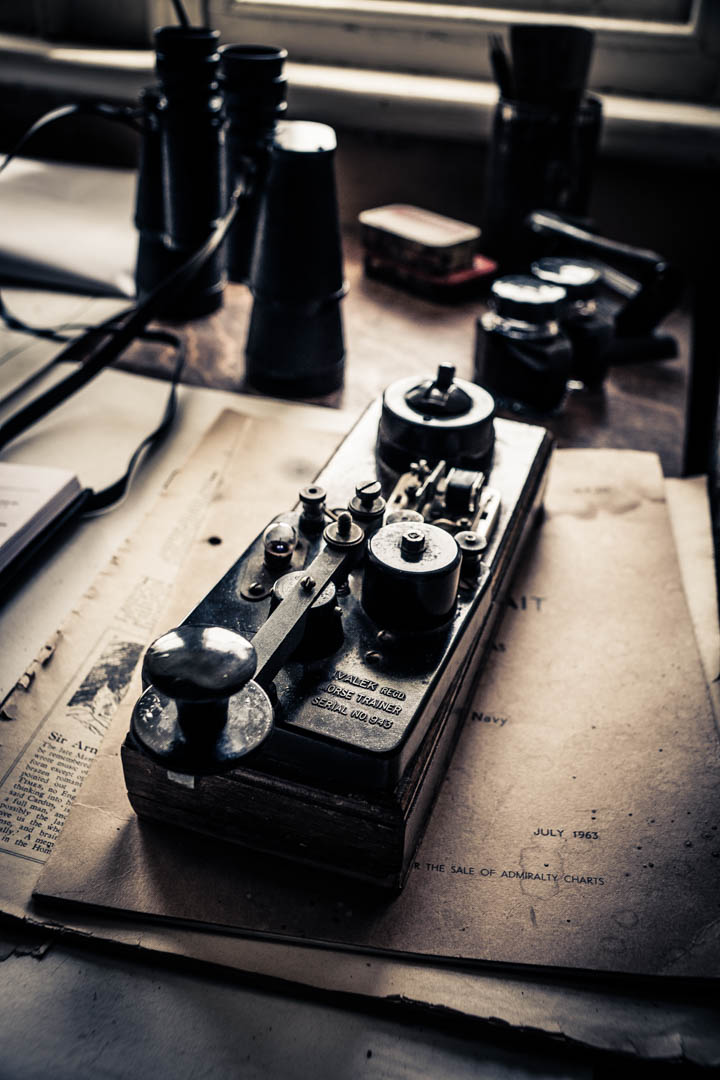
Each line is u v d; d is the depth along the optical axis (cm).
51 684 47
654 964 39
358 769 38
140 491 57
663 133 80
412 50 91
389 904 40
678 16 86
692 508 59
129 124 67
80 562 53
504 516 50
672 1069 38
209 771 34
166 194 67
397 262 80
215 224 68
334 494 49
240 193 61
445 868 41
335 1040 38
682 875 41
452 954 39
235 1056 37
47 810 43
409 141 87
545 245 78
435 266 77
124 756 40
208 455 59
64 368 67
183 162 65
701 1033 37
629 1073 38
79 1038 37
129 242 78
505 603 52
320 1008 38
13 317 71
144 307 60
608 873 41
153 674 33
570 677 49
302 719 38
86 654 48
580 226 73
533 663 50
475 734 46
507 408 66
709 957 39
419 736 40
